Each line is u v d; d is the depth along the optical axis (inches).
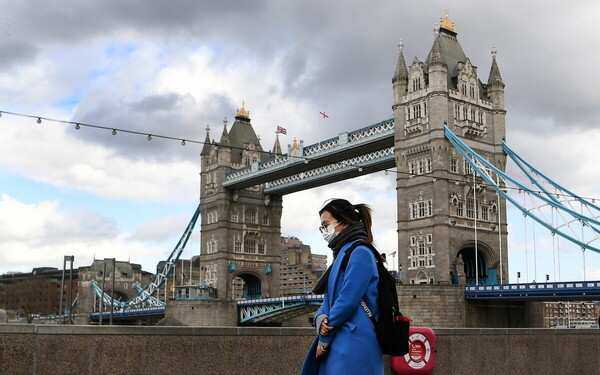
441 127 4003.4
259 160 6235.2
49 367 406.3
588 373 718.5
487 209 4180.6
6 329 393.7
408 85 4281.5
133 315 6501.0
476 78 4303.6
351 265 299.9
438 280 3863.2
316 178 5182.1
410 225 4109.3
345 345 297.1
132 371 435.5
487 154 4232.3
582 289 3043.8
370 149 4603.8
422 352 521.0
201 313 5290.4
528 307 3912.4
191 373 458.0
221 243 5871.1
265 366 491.2
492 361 614.9
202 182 6245.1
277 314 4945.9
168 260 6855.3
